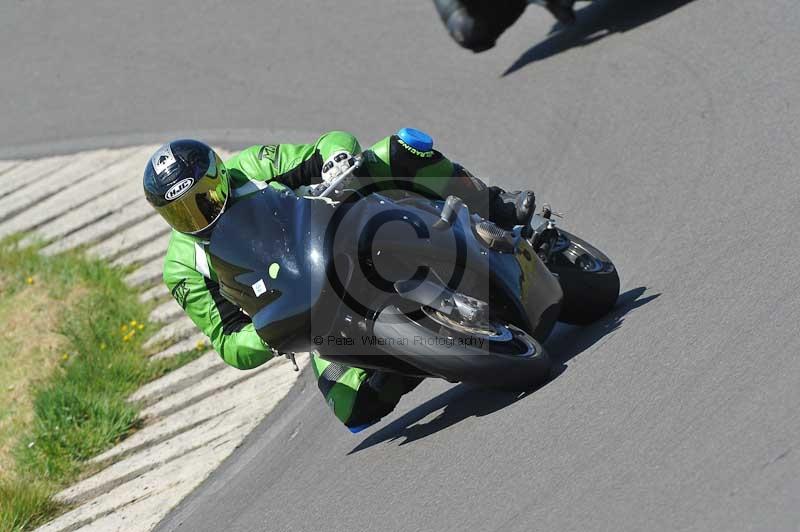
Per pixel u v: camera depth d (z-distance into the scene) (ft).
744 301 59.36
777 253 63.16
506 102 111.65
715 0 108.47
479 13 109.70
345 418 67.00
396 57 133.18
